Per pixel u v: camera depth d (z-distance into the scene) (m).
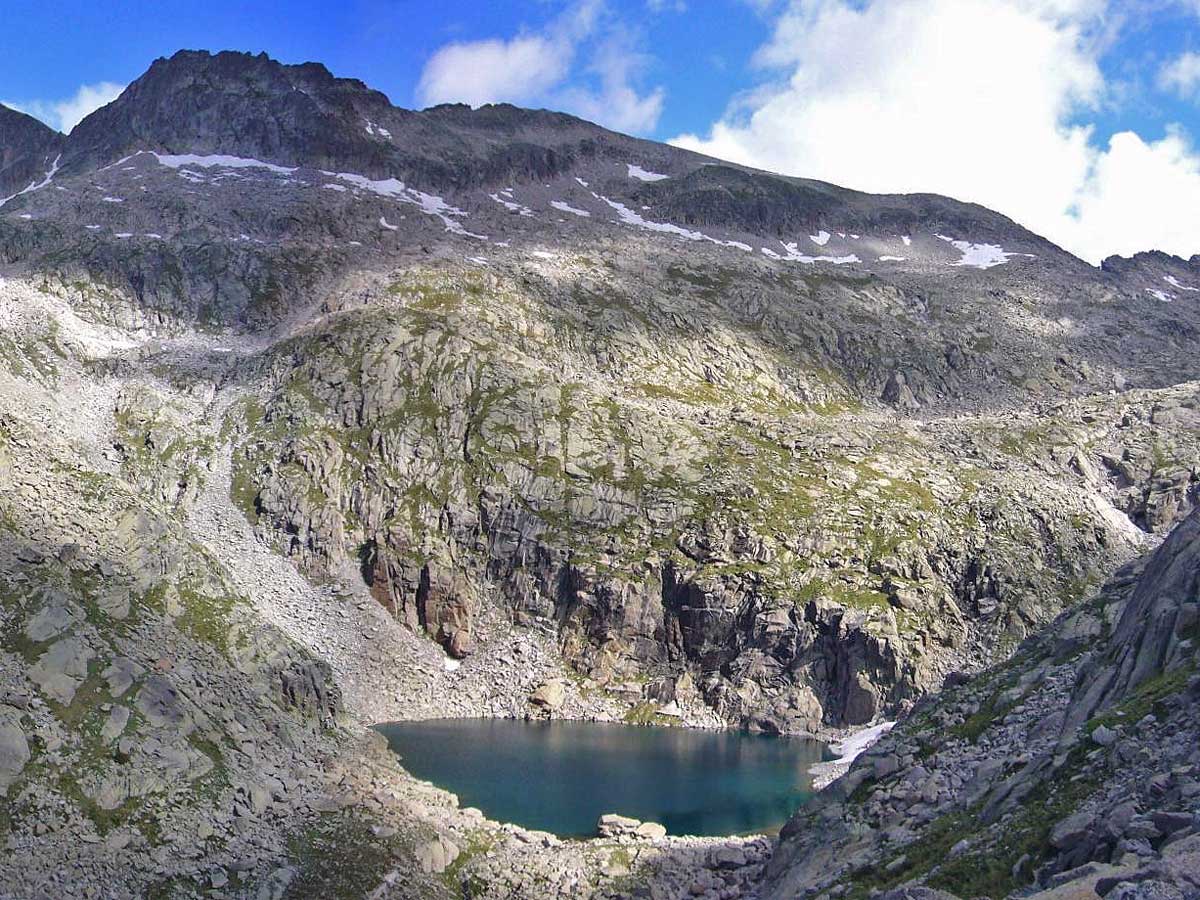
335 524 158.38
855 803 64.25
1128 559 165.75
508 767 108.19
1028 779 49.97
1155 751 44.16
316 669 100.94
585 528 163.38
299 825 70.81
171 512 155.62
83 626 75.81
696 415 197.88
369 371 181.12
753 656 147.50
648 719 142.75
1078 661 65.62
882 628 144.50
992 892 41.94
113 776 64.50
